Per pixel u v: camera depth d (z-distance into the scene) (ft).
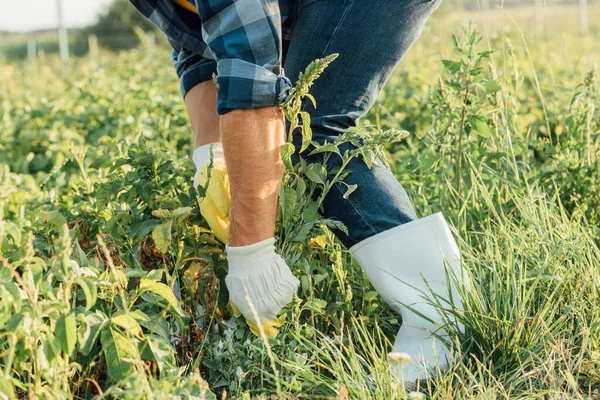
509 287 6.52
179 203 6.90
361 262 6.63
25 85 31.60
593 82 9.51
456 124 9.16
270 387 5.97
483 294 6.75
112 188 7.14
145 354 5.30
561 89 13.16
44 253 6.68
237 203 5.85
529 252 7.25
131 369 4.98
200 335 6.25
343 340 6.75
